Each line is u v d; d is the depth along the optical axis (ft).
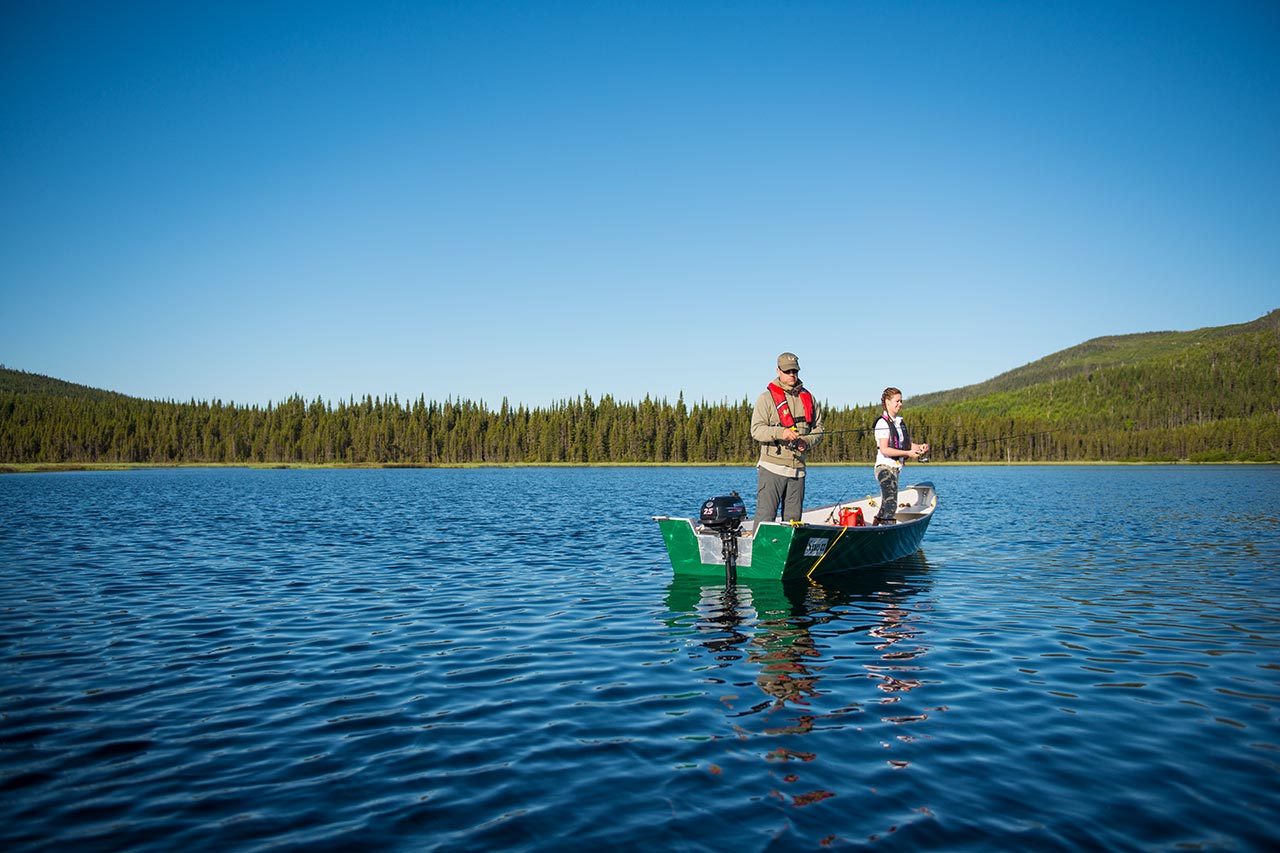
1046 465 438.81
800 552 37.42
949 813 13.48
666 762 16.02
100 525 73.20
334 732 18.04
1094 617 30.76
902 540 45.96
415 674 23.03
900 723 18.29
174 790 14.80
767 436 36.60
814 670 23.18
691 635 28.02
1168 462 463.01
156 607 33.32
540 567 44.98
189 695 21.01
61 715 19.34
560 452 448.24
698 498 119.44
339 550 53.21
